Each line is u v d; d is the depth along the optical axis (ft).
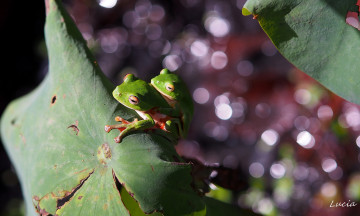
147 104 1.82
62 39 1.86
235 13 4.20
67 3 4.65
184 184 1.74
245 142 3.79
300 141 3.55
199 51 4.18
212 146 3.89
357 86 1.71
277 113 3.71
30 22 5.05
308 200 3.42
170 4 4.52
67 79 1.84
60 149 1.82
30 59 4.99
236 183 1.96
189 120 1.92
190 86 4.08
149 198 1.72
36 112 1.93
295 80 3.73
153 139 1.78
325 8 1.71
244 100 3.87
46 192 1.82
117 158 1.75
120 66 4.38
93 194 1.77
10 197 4.45
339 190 3.34
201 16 4.41
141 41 4.44
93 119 1.80
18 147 1.98
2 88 4.85
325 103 3.51
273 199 3.51
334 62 1.72
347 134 3.38
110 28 4.55
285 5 1.70
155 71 4.31
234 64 3.98
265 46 3.92
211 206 1.97
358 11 1.73
